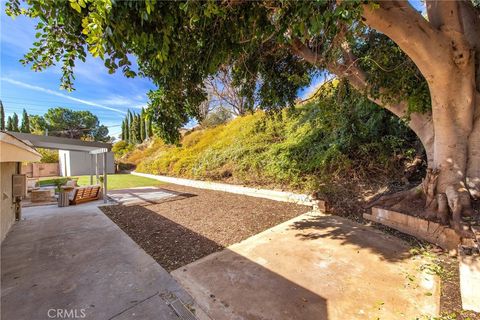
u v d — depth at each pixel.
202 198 8.10
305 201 5.91
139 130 29.42
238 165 9.85
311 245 3.60
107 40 1.88
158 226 4.99
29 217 5.98
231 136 13.02
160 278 2.77
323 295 2.33
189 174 12.75
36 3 2.03
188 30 2.59
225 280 2.68
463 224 3.21
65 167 21.84
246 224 4.86
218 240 4.02
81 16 2.07
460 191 3.55
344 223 4.58
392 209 4.28
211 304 2.25
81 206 7.33
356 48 4.70
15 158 3.11
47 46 2.69
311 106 8.95
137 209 6.79
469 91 3.42
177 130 4.20
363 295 2.30
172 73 3.16
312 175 6.76
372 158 6.04
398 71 4.09
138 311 2.18
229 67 4.97
